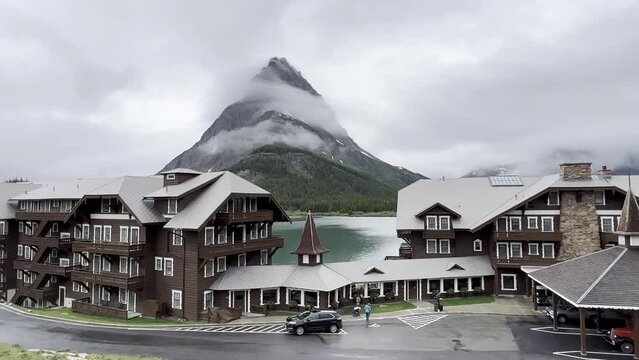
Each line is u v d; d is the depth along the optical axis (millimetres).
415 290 54656
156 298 51469
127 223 53375
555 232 53562
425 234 59500
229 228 53125
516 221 56094
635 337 31766
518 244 56250
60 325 45125
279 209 57938
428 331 39281
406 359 31453
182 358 32094
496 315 45312
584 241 52625
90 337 39219
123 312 49094
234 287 49469
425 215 60188
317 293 48594
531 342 35438
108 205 56344
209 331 41281
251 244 53906
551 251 55438
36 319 48688
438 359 31375
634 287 32656
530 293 54531
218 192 50906
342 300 50656
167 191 52094
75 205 57000
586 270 36938
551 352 32844
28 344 36781
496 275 55500
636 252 35938
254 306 49781
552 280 39375
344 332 39406
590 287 33219
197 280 48000
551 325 40969
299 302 50094
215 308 48094
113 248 51250
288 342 36375
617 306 31406
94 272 55438
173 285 50031
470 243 59875
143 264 51156
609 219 53344
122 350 34531
